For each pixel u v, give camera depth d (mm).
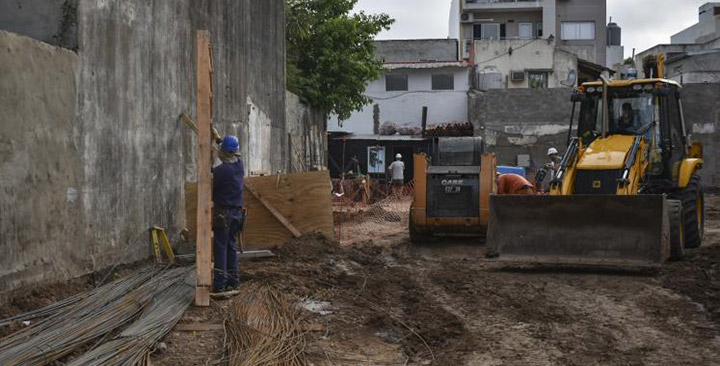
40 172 7551
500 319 7844
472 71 40344
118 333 6645
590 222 10656
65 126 8047
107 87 9008
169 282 8594
